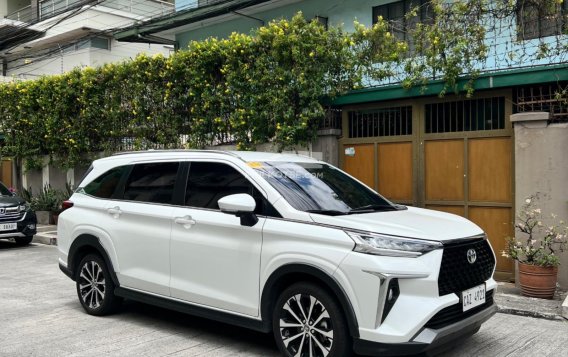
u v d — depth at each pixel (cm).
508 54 809
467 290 434
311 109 947
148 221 562
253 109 1017
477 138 819
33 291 777
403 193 898
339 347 417
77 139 1415
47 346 522
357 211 488
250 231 473
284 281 457
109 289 606
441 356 485
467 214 829
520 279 704
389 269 397
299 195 486
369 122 941
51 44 2506
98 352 503
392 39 927
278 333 455
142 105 1238
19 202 1224
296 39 952
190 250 517
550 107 752
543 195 734
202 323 603
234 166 517
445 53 827
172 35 1817
